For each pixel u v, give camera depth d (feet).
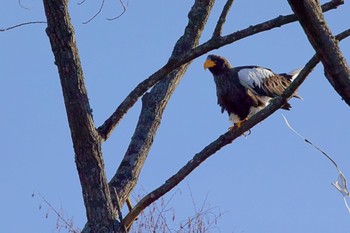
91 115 34.68
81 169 35.14
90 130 34.65
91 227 35.17
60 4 34.19
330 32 26.84
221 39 35.70
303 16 26.53
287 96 35.42
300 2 26.11
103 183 35.19
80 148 34.91
